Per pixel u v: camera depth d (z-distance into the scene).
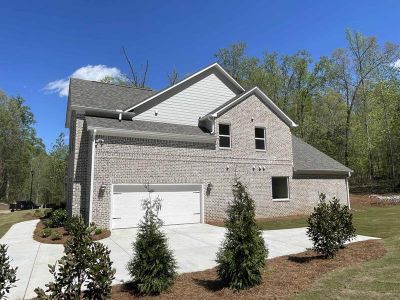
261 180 20.81
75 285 5.54
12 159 53.81
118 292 7.09
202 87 21.38
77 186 16.72
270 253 10.31
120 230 15.55
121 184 16.22
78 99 18.45
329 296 6.00
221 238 13.52
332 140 41.84
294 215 21.53
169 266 7.16
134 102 20.25
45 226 16.89
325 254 9.12
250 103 21.19
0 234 16.14
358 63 41.16
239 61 44.75
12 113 55.81
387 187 34.88
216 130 19.61
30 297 7.00
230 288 6.86
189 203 18.12
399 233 12.63
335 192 23.94
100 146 15.95
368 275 7.05
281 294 6.34
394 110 35.59
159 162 17.44
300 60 44.81
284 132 22.33
